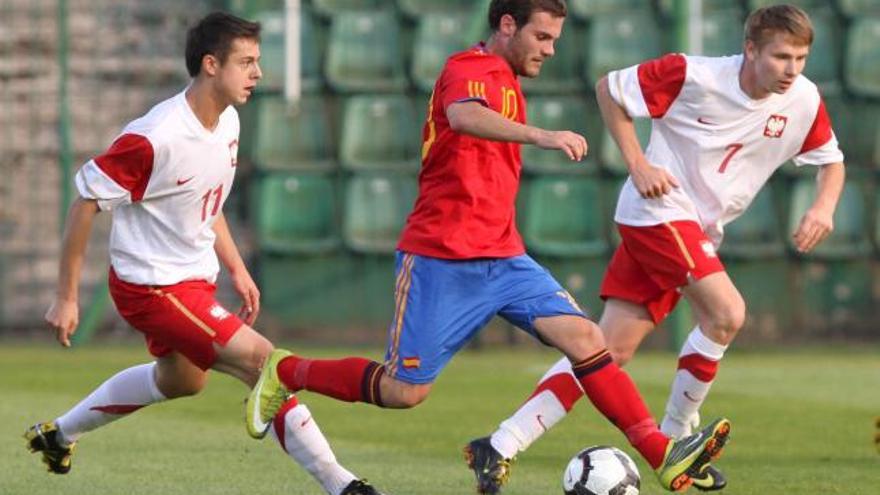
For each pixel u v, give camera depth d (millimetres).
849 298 47000
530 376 37719
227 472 22766
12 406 31312
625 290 22328
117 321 47125
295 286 46125
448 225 18484
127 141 18094
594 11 50406
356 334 46125
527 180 47219
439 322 18453
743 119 21500
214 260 19281
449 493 20969
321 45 49594
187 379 19719
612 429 28328
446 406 31844
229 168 18844
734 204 22250
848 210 47219
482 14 44844
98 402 20047
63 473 20750
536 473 23047
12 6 50844
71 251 18312
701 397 21891
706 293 21328
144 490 20984
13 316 46938
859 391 34625
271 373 18203
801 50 20641
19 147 49625
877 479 22281
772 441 26641
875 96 48406
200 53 18203
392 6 50719
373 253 46188
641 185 20641
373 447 26000
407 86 48594
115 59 50844
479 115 17562
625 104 21453
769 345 45875
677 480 18438
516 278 18828
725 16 49938
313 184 47188
